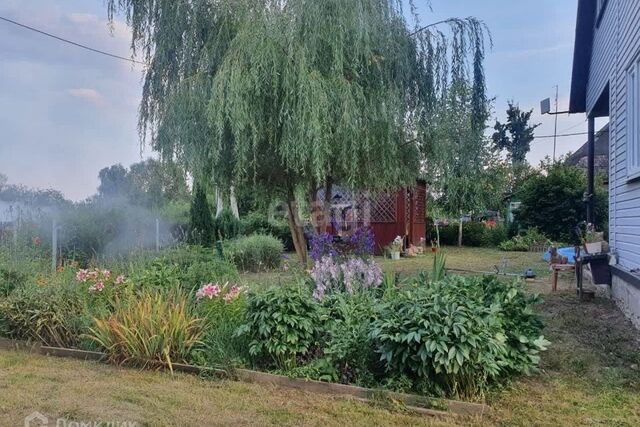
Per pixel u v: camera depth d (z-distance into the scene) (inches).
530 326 148.5
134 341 154.7
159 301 163.9
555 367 150.1
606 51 304.5
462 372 121.5
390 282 179.5
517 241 655.8
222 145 254.1
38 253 292.4
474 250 663.1
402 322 126.6
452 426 109.7
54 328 176.2
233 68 232.7
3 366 156.2
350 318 148.8
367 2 244.4
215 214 530.9
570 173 668.1
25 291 192.9
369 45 243.0
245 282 209.5
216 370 145.0
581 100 408.8
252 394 130.6
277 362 144.8
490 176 725.9
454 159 276.8
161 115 270.1
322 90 232.1
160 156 270.7
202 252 313.7
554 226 661.9
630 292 215.8
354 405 122.5
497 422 111.7
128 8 269.3
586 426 109.4
